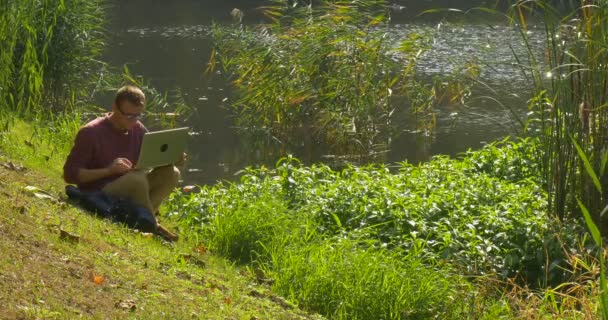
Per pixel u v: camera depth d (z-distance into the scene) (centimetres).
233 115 2058
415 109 1892
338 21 1756
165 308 661
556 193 1025
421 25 3569
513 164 1291
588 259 947
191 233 993
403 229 1016
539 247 979
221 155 1717
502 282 892
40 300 599
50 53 1584
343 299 805
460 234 984
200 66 2727
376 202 1067
